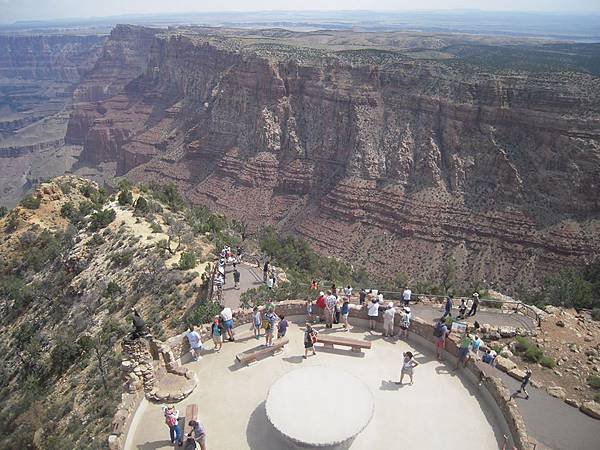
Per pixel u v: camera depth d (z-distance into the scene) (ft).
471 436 85.81
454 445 84.07
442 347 103.76
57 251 281.54
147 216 287.89
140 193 353.51
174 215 307.58
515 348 136.67
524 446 78.59
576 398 118.83
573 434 107.45
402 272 394.52
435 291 211.82
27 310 254.27
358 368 102.01
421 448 83.35
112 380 159.74
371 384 97.30
